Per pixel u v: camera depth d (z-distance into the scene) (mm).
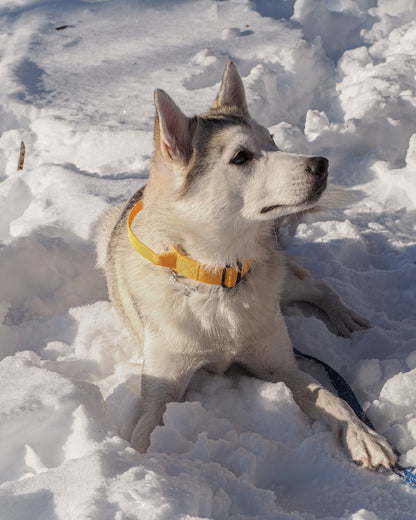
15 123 3100
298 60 3379
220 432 1692
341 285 2139
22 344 2031
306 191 1650
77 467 1521
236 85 1864
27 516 1468
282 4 4309
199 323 1771
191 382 1863
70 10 4352
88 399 1720
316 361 1896
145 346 1818
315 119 2762
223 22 4062
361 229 2355
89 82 3354
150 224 1753
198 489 1492
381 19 3867
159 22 4164
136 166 2588
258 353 1838
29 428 1658
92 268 2232
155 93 1635
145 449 1692
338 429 1691
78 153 2766
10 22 4191
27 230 2268
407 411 1739
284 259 1902
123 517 1430
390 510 1544
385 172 2506
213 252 1730
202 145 1687
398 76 3070
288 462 1648
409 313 2080
